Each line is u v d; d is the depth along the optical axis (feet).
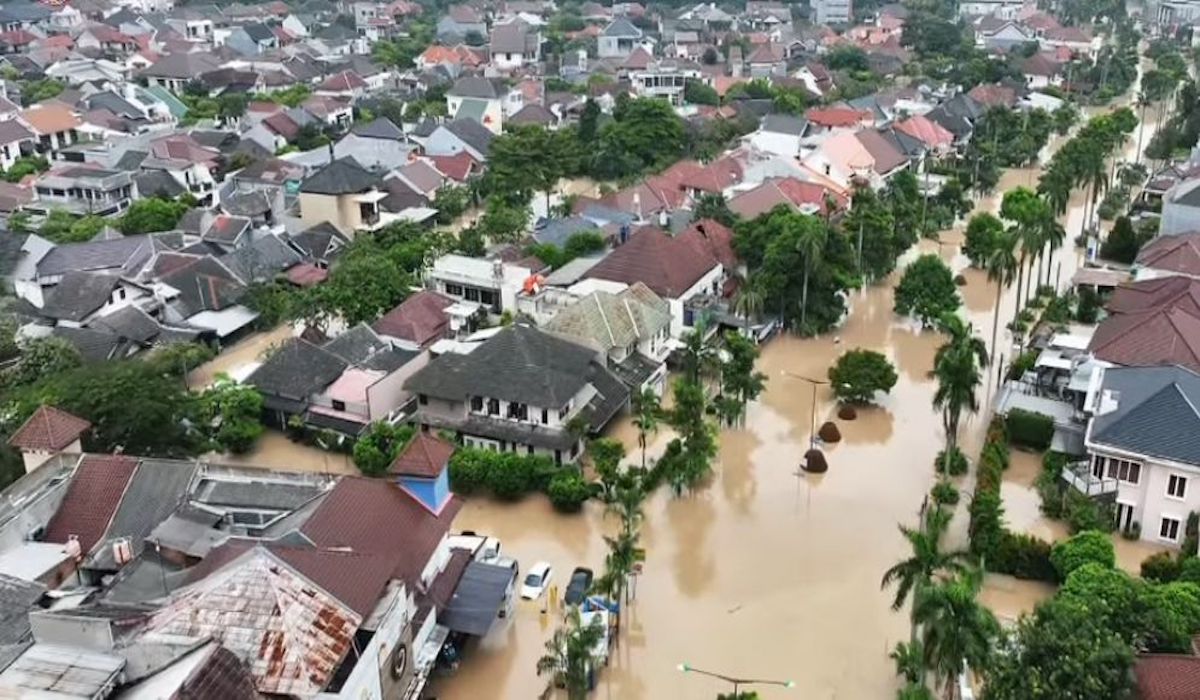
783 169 419.13
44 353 263.29
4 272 332.60
